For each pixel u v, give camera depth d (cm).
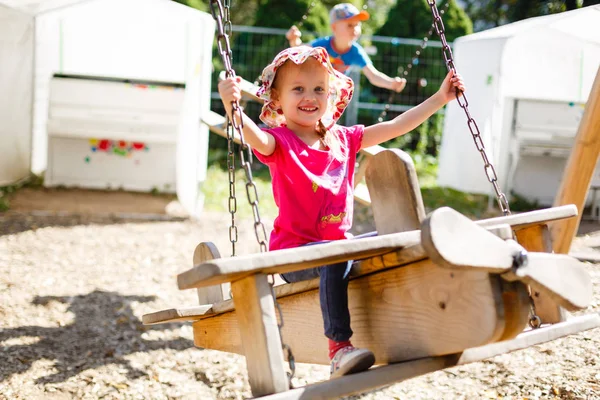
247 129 279
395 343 261
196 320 385
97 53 1086
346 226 299
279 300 310
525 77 1045
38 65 1077
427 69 1421
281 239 295
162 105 1011
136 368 468
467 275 231
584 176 527
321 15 1456
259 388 233
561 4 1131
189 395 432
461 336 234
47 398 421
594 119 510
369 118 1435
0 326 523
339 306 261
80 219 884
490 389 412
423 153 1398
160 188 1059
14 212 902
